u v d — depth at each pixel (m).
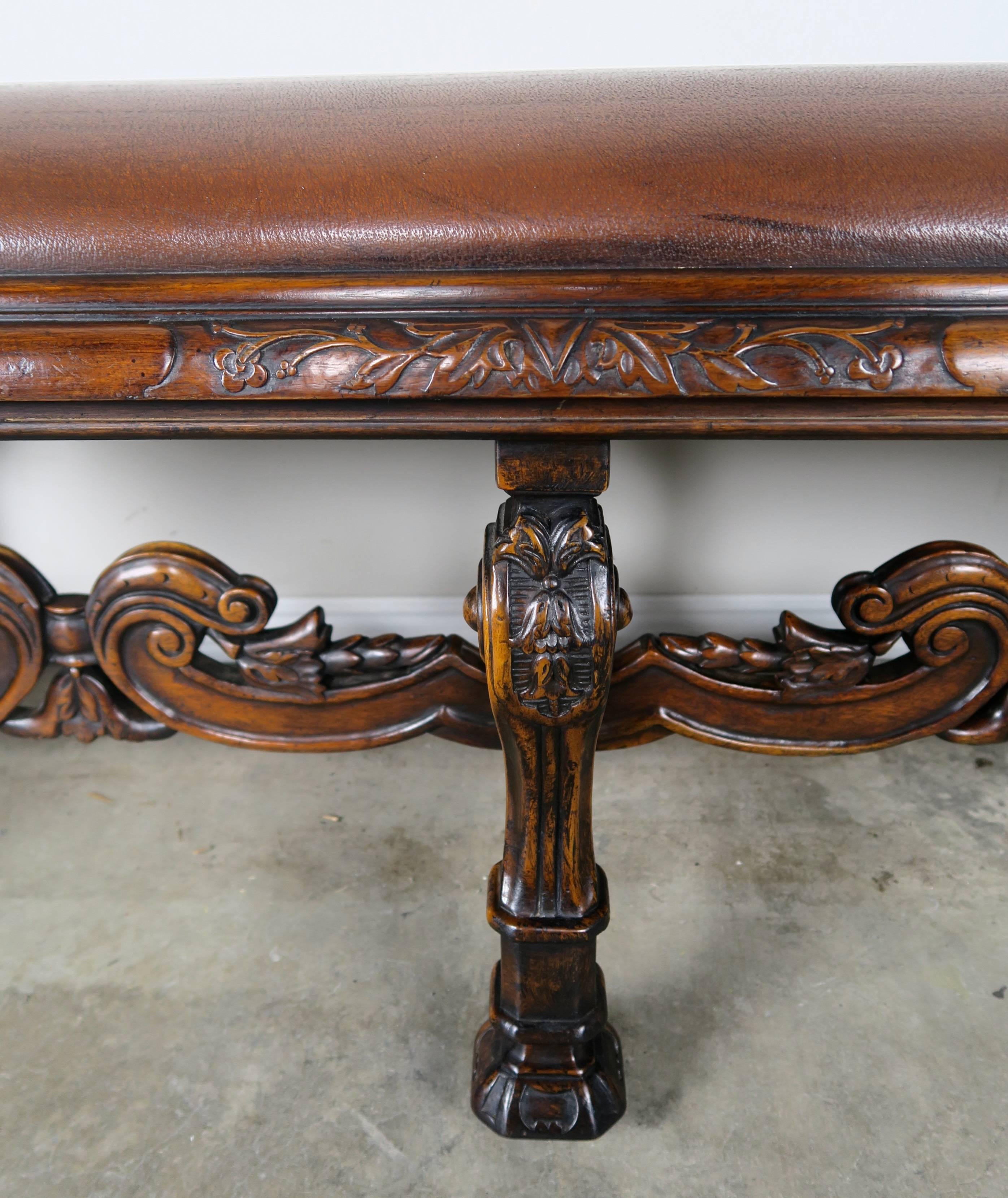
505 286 0.55
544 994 0.80
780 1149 0.83
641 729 1.10
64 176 0.57
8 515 1.46
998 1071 0.90
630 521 1.45
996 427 0.58
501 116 0.61
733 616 1.52
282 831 1.23
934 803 1.27
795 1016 0.96
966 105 0.60
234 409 0.59
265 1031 0.95
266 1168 0.82
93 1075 0.90
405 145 0.57
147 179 0.56
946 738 1.12
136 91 0.71
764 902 1.11
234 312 0.56
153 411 0.59
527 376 0.57
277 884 1.14
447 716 1.10
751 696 1.06
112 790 1.31
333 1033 0.95
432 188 0.55
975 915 1.08
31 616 1.11
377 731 1.11
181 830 1.23
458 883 1.14
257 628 1.04
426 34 1.22
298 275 0.56
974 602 0.99
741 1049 0.93
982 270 0.54
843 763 1.35
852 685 1.05
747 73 0.74
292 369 0.57
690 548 1.47
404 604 1.52
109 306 0.56
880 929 1.07
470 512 1.44
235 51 1.23
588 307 0.56
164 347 0.57
